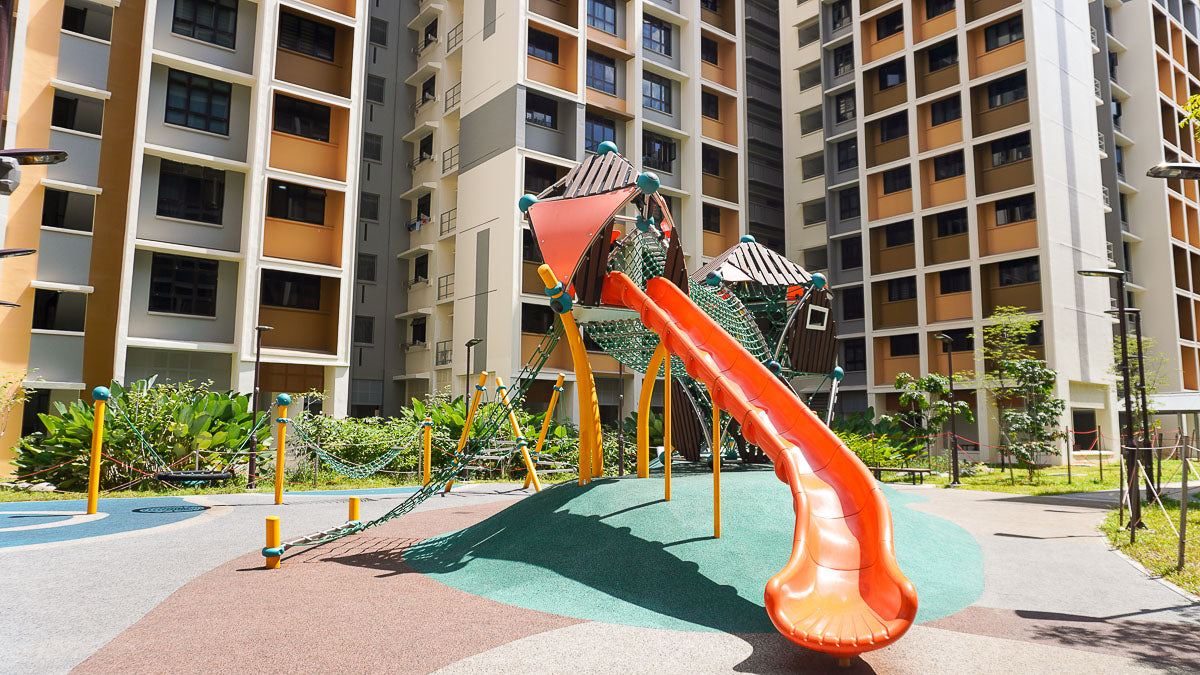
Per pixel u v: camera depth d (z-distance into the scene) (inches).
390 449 820.6
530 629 246.2
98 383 848.3
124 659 216.8
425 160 1323.8
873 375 1398.9
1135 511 490.9
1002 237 1263.5
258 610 270.5
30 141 818.8
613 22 1310.3
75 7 872.3
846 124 1539.1
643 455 429.7
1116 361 1316.4
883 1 1469.0
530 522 364.5
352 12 1023.0
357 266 1291.8
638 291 404.5
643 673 207.0
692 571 295.7
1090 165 1339.8
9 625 250.1
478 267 1160.2
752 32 1696.6
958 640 242.1
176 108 902.4
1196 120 460.4
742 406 306.0
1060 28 1325.0
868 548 252.8
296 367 975.0
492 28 1203.2
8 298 791.1
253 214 917.2
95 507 513.7
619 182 430.0
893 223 1413.6
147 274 874.1
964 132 1310.3
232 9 948.0
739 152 1444.4
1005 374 1072.8
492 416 663.1
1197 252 1604.3
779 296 606.5
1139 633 253.0
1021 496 737.6
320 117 992.2
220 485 705.0
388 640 234.7
